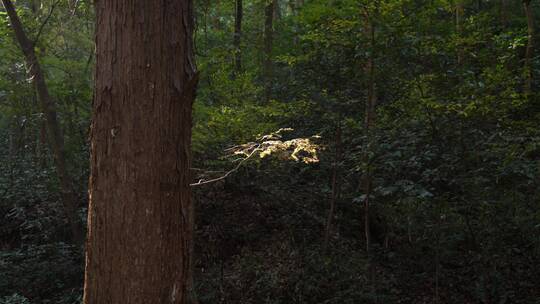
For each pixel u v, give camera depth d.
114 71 2.40
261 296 6.43
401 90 6.18
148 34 2.40
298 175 8.45
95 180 2.46
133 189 2.38
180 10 2.52
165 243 2.43
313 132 7.29
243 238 7.39
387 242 7.26
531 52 9.05
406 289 6.59
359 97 6.55
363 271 6.66
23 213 8.73
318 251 6.94
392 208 6.82
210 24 11.99
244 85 7.97
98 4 2.48
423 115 5.82
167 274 2.43
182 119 2.53
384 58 6.06
